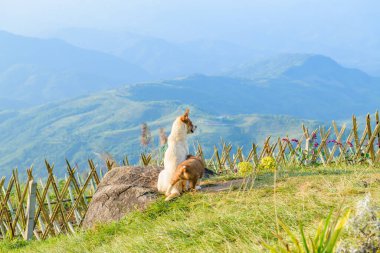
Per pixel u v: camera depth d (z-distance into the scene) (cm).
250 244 705
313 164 1612
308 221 761
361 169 1283
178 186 1074
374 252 488
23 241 1320
